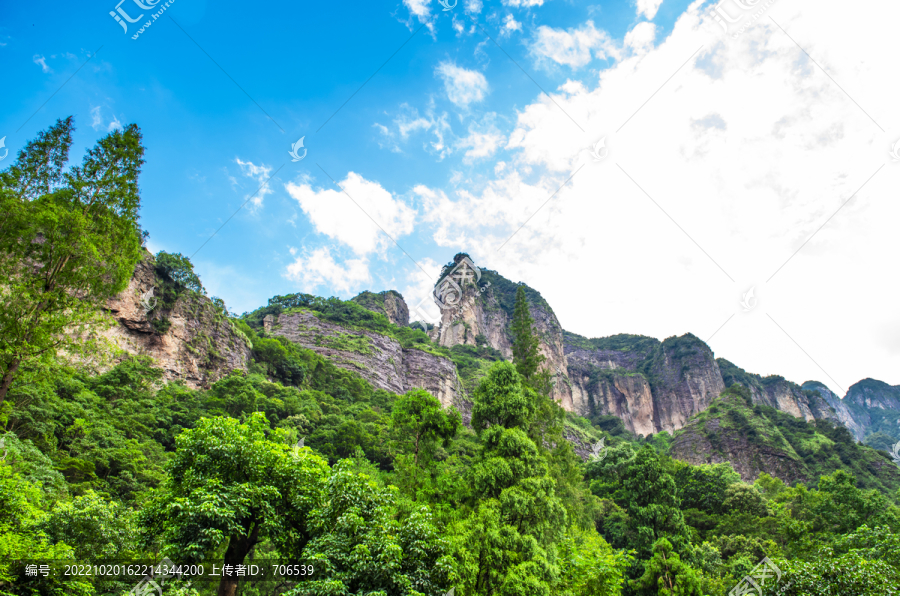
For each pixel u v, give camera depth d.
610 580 27.73
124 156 21.47
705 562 44.84
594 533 42.78
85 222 19.78
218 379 78.94
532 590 21.66
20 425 35.28
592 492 67.12
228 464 16.52
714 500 63.72
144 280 74.31
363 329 128.75
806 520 48.91
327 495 17.16
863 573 22.28
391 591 15.52
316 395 86.88
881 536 29.94
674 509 49.03
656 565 38.75
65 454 36.75
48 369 19.83
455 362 152.38
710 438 106.94
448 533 24.41
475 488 28.02
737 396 116.88
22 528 17.41
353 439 61.53
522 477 28.34
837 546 31.42
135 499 33.41
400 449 33.44
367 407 88.38
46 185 20.09
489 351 175.25
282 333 122.25
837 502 47.34
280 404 70.00
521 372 43.97
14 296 17.98
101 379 57.00
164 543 15.05
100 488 34.62
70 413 42.22
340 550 15.71
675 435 118.31
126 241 21.45
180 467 16.45
